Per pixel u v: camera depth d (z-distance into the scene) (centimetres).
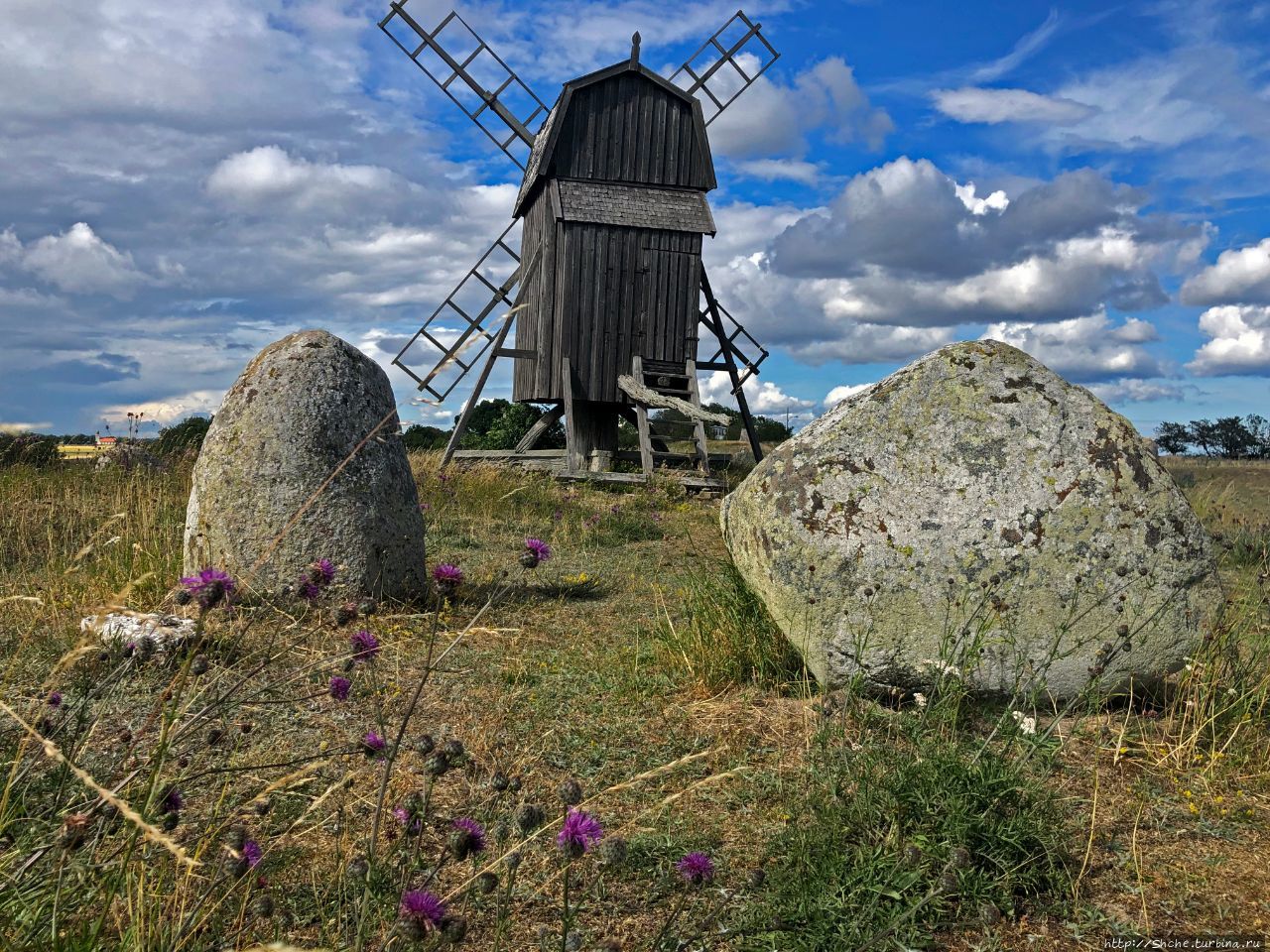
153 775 243
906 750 404
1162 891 331
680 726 476
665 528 1241
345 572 670
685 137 1838
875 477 509
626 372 1802
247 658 476
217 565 668
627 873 331
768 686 541
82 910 238
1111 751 448
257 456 677
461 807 369
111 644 474
